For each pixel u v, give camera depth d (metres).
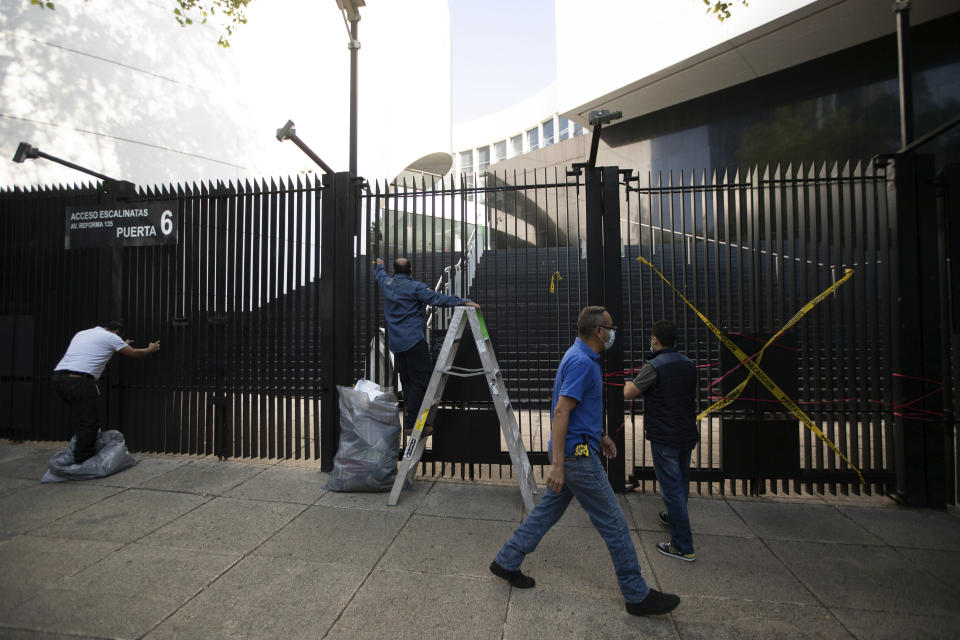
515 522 3.69
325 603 2.66
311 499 4.08
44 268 5.64
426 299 4.24
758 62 14.68
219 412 5.12
